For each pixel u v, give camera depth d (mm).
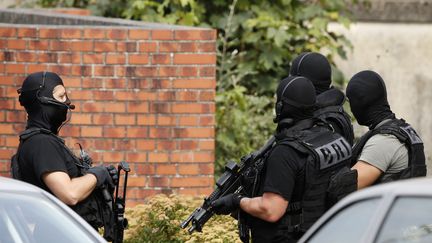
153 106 28734
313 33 37375
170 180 28766
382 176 18984
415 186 13500
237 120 32594
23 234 14766
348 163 18203
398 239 13281
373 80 19438
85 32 28844
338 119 19562
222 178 18969
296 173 17844
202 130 28719
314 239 14688
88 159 19984
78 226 15227
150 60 28719
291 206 17984
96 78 28812
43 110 18922
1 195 15008
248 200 18188
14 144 28938
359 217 13992
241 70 36156
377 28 40469
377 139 18984
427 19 40406
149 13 36312
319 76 20141
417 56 40375
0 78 28969
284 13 37531
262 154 18719
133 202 28797
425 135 40156
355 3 39938
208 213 18969
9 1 40219
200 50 28641
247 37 36375
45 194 15500
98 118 28797
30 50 28938
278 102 18469
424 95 40281
